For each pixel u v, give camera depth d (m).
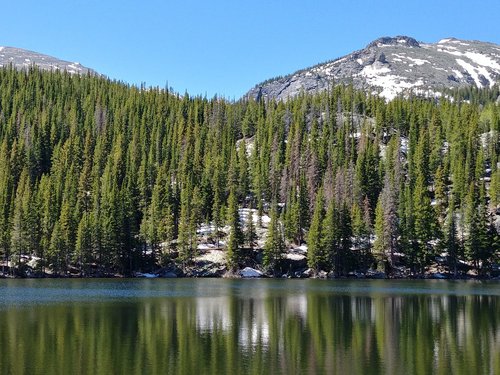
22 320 60.44
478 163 169.88
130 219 142.75
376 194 166.25
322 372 39.03
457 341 50.69
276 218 142.62
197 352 44.91
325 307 74.44
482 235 138.25
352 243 142.25
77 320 60.72
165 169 174.00
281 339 50.88
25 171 167.38
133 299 83.31
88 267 136.75
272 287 107.81
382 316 66.25
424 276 140.38
